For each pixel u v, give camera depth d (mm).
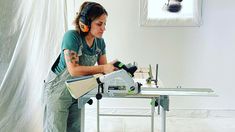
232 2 3408
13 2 2223
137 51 3504
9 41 2240
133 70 1877
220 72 3531
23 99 2271
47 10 2316
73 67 1829
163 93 1808
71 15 2768
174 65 3520
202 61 3510
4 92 2201
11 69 2211
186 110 3609
